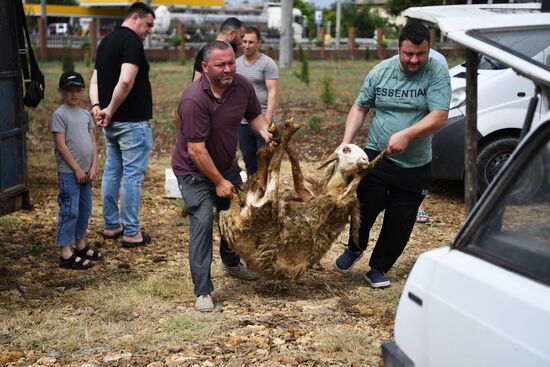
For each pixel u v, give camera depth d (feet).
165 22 157.28
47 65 110.73
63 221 20.31
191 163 17.13
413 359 9.71
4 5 18.75
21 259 21.45
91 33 132.57
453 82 28.37
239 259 19.70
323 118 51.37
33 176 32.73
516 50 11.41
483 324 8.32
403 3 148.05
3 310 17.40
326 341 15.48
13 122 19.27
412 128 16.97
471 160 11.76
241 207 16.98
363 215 18.72
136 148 22.20
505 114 26.58
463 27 11.72
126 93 21.24
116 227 23.59
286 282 19.43
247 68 24.75
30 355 15.02
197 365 14.49
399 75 17.75
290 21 116.78
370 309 17.62
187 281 19.57
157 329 16.37
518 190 8.98
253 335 15.97
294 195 17.88
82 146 20.33
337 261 20.08
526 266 8.43
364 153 17.51
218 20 170.09
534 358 7.58
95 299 18.19
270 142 16.61
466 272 8.76
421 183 18.30
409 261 21.68
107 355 15.03
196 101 16.31
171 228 25.14
